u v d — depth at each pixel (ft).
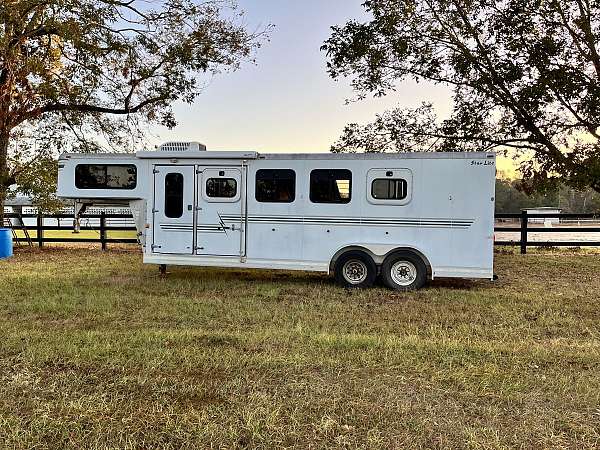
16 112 43.73
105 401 11.73
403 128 42.01
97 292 25.21
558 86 35.32
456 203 25.71
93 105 47.52
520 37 36.42
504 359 14.85
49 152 46.65
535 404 11.78
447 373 13.62
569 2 35.27
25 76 41.78
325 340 16.49
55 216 48.24
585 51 36.40
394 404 11.71
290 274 32.45
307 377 13.34
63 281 28.43
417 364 14.35
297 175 27.32
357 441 10.00
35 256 41.75
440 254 26.04
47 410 11.21
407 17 38.63
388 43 40.06
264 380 13.11
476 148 41.19
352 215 26.89
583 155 36.24
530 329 18.86
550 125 38.11
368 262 26.89
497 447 9.75
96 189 29.32
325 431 10.39
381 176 26.45
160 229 28.84
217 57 45.47
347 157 26.73
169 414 11.07
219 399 11.94
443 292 26.17
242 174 27.81
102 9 40.29
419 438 10.14
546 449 9.74
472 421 10.90
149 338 16.66
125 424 10.62
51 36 42.24
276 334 17.40
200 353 15.14
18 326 18.53
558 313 21.29
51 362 14.42
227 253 28.17
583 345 16.52
